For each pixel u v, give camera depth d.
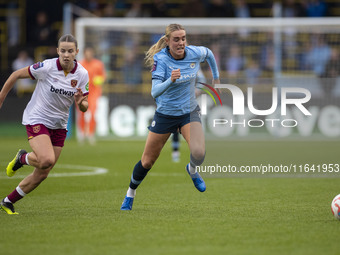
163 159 47.44
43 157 22.14
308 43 69.56
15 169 23.59
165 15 80.19
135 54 71.31
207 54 24.94
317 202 26.38
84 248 17.03
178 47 23.12
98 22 63.19
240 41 70.12
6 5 81.50
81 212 23.69
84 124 60.22
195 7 76.38
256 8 79.00
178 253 16.41
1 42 81.12
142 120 69.44
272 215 22.80
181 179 35.34
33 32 81.12
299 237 18.53
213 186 32.22
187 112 24.16
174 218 22.12
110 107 69.69
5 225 20.62
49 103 22.84
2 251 16.70
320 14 77.62
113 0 82.00
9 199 23.23
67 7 65.25
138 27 66.81
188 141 24.30
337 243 17.69
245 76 70.25
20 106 73.88
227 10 77.06
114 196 28.72
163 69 23.66
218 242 17.81
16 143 58.44
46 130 22.86
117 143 61.94
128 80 71.06
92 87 58.12
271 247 17.16
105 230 19.67
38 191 30.45
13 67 75.44
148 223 21.00
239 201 26.81
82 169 40.34
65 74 22.81
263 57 70.25
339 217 21.09
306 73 69.81
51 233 19.17
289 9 78.06
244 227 20.20
